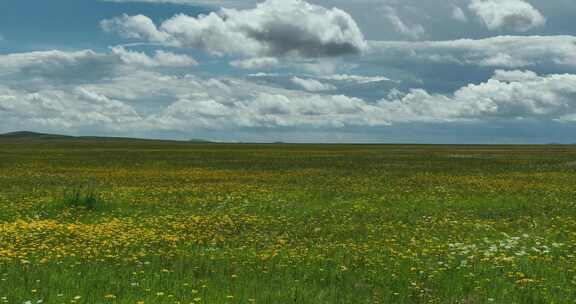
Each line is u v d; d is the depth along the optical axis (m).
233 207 25.45
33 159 66.38
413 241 16.66
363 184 36.75
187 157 76.25
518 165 58.78
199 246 16.55
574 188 33.59
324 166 57.06
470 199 28.20
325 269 13.20
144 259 14.30
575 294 11.16
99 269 13.02
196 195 30.28
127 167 54.06
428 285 11.84
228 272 12.98
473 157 79.69
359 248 15.70
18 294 10.65
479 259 14.17
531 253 14.95
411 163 63.00
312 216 22.91
